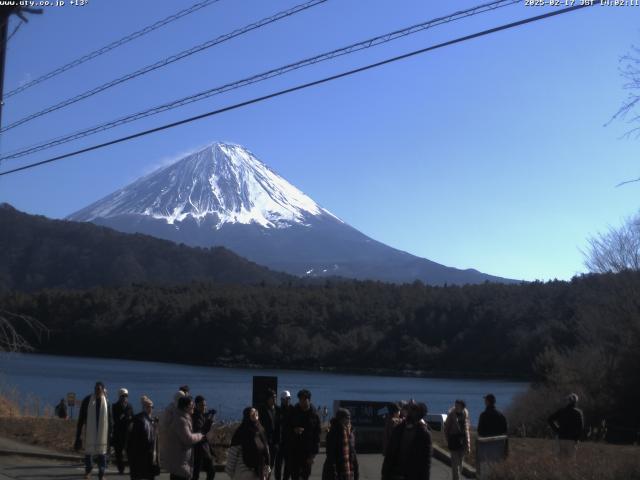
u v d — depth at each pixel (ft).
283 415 41.39
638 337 112.57
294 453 40.01
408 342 369.71
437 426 85.71
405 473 32.27
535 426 108.78
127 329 401.29
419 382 295.69
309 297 425.69
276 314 395.34
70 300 417.90
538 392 114.73
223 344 384.68
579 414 47.80
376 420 65.77
